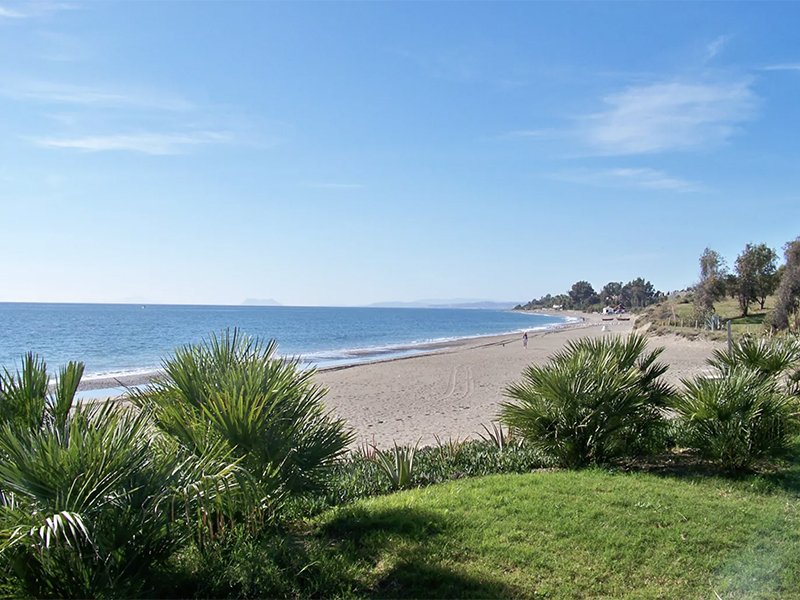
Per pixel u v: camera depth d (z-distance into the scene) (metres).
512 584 4.15
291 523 5.34
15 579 3.21
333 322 116.62
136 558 3.49
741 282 51.19
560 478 6.77
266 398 4.71
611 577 4.27
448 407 17.08
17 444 3.34
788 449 7.43
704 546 4.76
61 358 36.34
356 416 15.54
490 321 143.00
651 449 8.26
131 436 3.64
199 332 66.88
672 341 41.91
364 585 4.12
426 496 6.27
